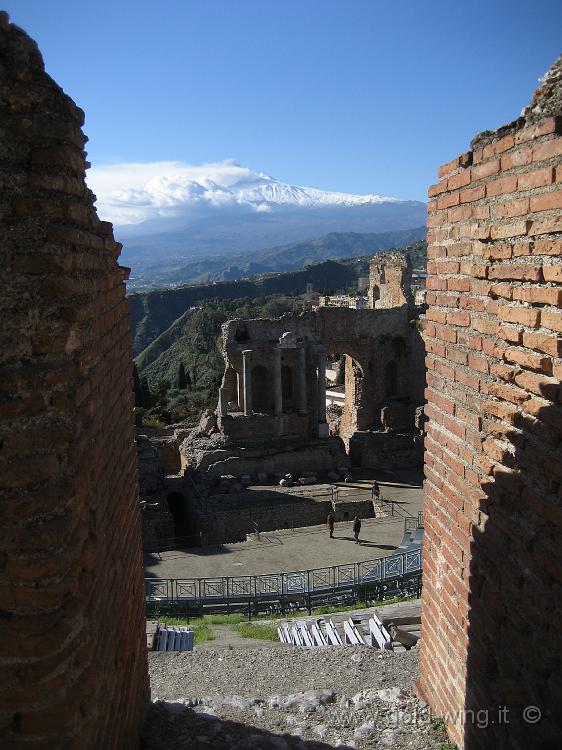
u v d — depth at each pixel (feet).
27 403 14.17
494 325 22.03
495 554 21.98
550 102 19.31
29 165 14.39
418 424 121.80
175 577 74.33
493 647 22.20
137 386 218.59
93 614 17.01
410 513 95.35
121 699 21.72
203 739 27.96
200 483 107.45
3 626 14.21
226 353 115.75
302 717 31.45
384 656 41.75
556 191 18.29
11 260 14.06
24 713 14.42
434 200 27.17
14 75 13.99
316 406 117.70
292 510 96.99
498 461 21.88
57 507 14.51
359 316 123.24
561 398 17.89
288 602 62.80
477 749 23.40
